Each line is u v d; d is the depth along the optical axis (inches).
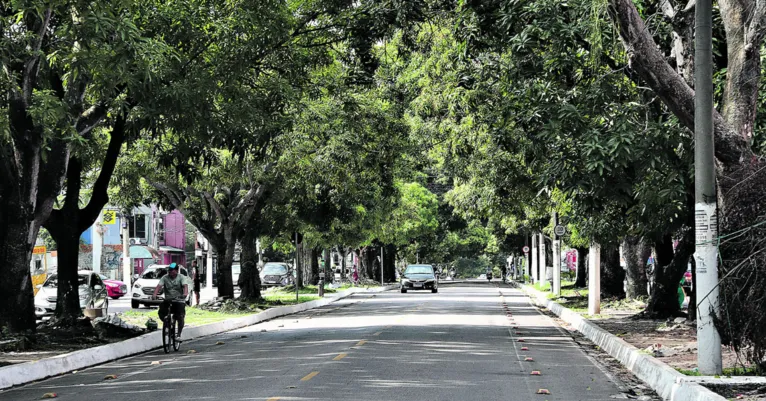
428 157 1469.0
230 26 751.7
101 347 733.9
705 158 510.6
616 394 501.7
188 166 888.3
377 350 737.6
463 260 6628.9
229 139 797.2
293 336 943.7
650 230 836.0
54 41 677.9
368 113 1268.5
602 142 692.1
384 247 3484.3
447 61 1147.3
